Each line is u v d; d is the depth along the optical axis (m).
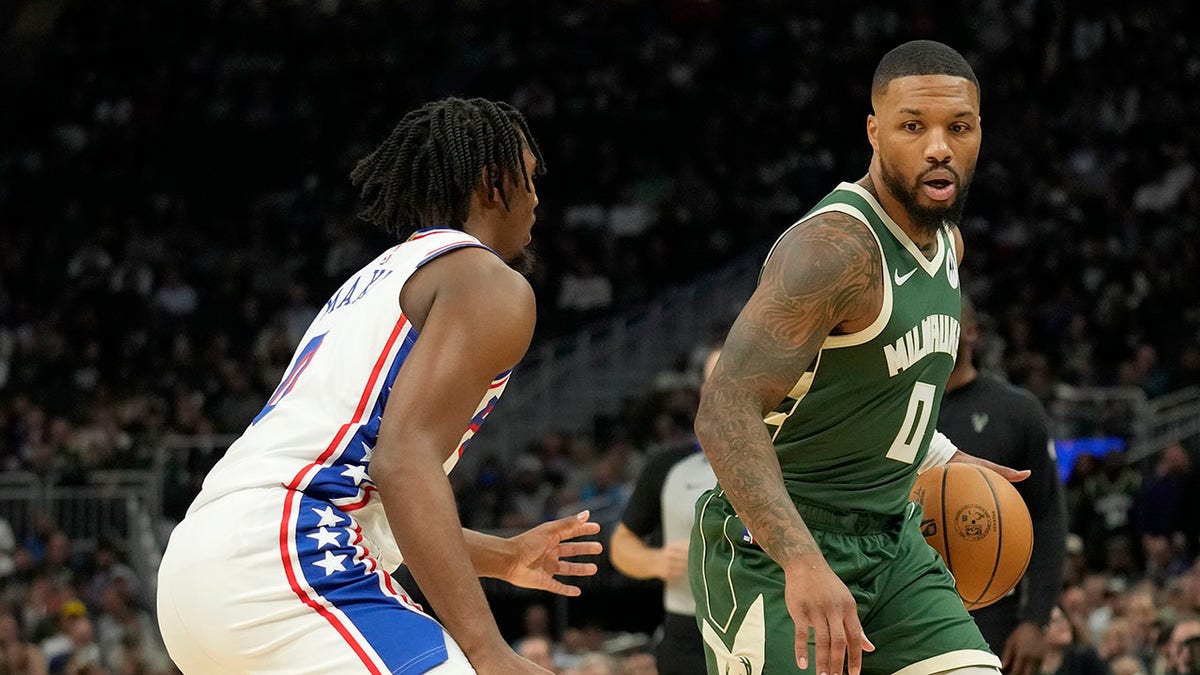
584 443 25.02
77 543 22.25
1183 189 30.12
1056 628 9.77
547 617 20.12
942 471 6.12
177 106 35.41
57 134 35.06
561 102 35.25
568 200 33.12
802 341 4.86
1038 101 33.59
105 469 22.92
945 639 5.23
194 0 37.53
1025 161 31.69
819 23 36.28
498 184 4.69
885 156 5.09
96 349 28.73
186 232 32.47
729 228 31.95
